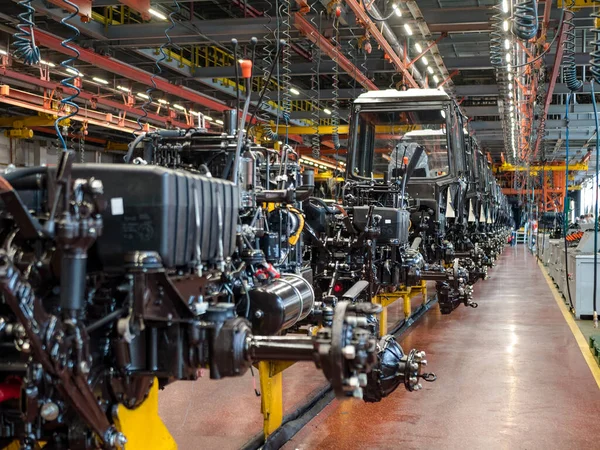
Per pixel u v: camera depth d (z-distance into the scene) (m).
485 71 17.88
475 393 5.38
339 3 7.80
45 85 11.03
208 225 2.56
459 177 9.48
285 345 2.46
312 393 5.40
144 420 2.98
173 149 3.75
